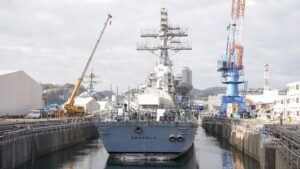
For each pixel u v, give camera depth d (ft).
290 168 80.74
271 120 248.11
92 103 401.70
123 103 171.63
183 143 143.02
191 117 179.42
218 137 296.10
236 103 333.01
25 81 262.26
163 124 142.61
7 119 216.54
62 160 157.17
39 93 291.17
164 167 141.79
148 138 143.74
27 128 147.02
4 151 113.29
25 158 137.39
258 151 150.30
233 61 343.05
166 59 208.74
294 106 275.18
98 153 181.68
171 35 207.41
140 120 148.15
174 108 175.22
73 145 215.31
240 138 197.26
